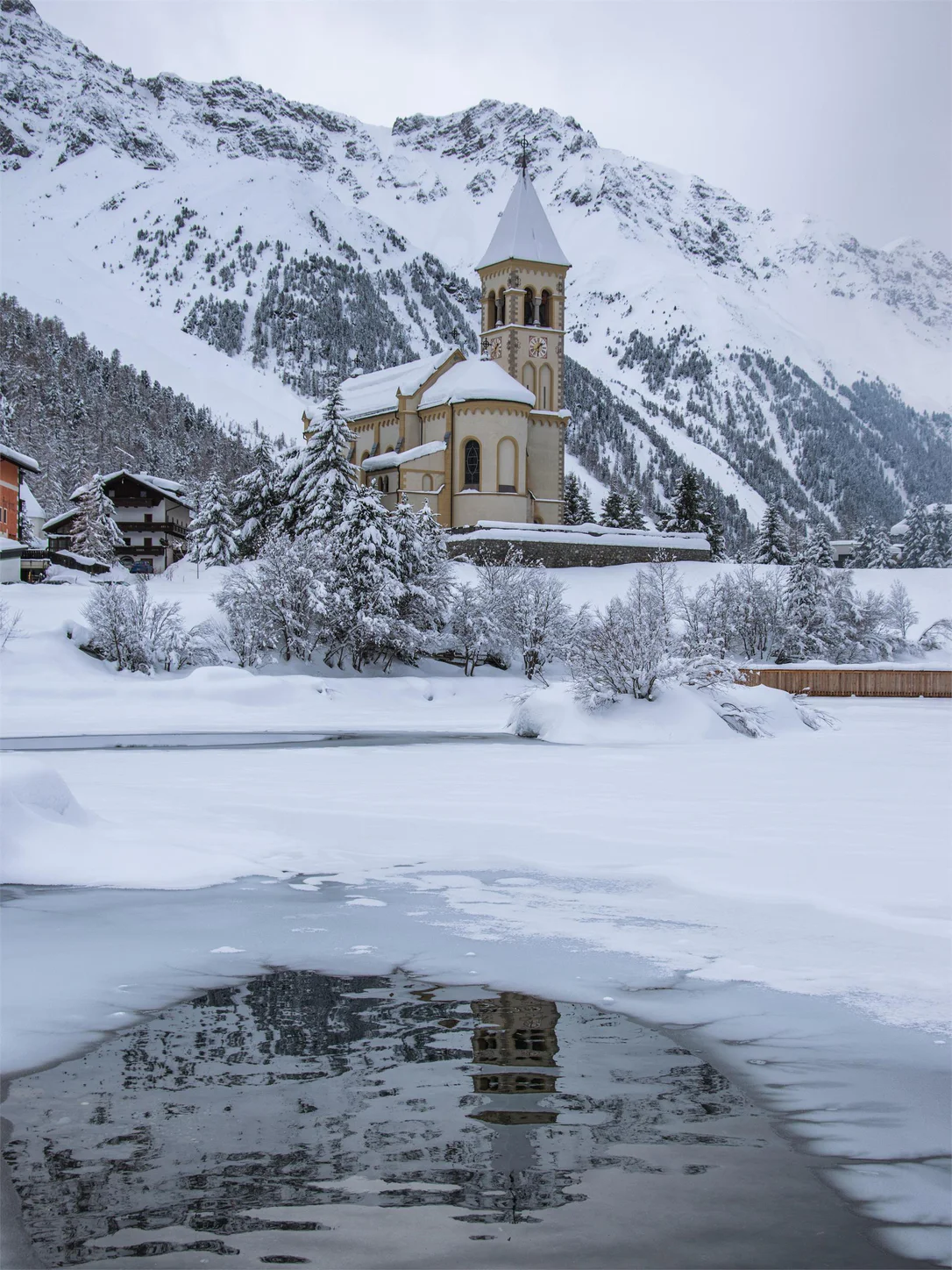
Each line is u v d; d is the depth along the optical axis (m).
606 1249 5.50
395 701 52.28
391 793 22.03
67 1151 6.54
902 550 159.50
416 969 10.41
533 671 64.38
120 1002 9.45
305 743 34.16
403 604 62.62
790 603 73.75
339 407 74.12
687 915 12.37
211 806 20.02
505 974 10.27
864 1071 7.88
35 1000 9.47
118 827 16.98
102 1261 5.36
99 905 12.91
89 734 36.56
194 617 63.12
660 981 10.00
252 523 80.19
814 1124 6.97
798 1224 5.73
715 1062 8.02
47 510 143.38
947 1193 6.08
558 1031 8.70
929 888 13.52
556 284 100.62
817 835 17.20
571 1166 6.37
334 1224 5.72
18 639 53.69
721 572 87.44
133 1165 6.36
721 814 19.34
